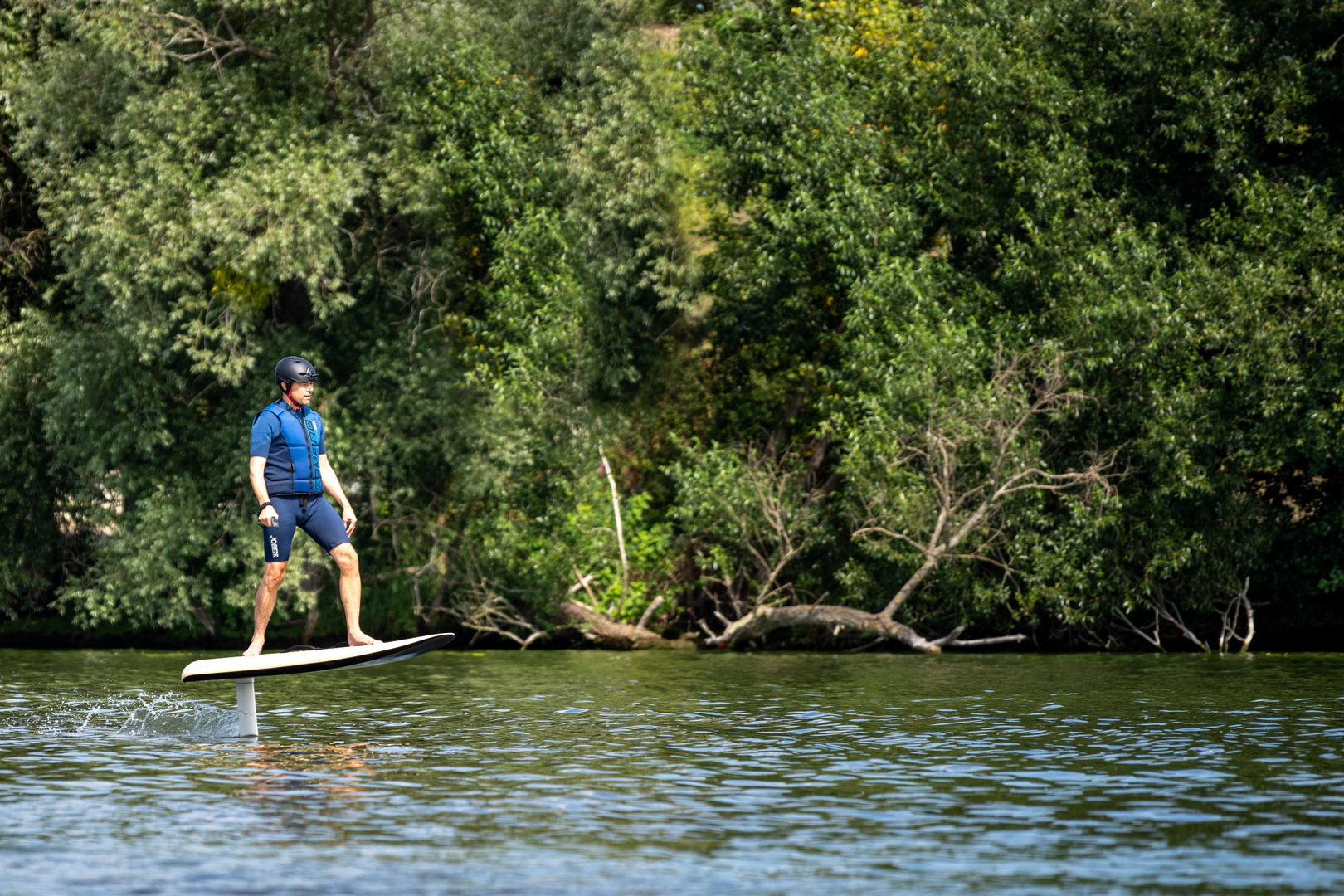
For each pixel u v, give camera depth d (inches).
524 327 2039.9
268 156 1907.0
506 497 2084.2
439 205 2026.3
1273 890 586.6
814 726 1113.4
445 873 613.6
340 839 680.4
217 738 1048.2
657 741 1026.1
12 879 604.1
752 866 625.6
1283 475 2075.5
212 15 2018.9
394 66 2020.2
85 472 2016.5
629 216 2080.5
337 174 1904.5
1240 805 770.2
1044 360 1926.7
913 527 1911.9
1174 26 2063.2
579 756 949.2
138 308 1919.3
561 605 2075.5
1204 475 1893.5
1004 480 1920.5
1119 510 1929.1
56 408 2003.0
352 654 1013.2
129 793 804.0
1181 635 2091.5
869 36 2261.3
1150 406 1913.1
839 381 2053.4
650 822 722.2
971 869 620.4
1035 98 2084.2
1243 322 1904.5
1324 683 1469.0
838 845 669.9
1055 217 2028.8
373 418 2057.1
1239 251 1980.8
